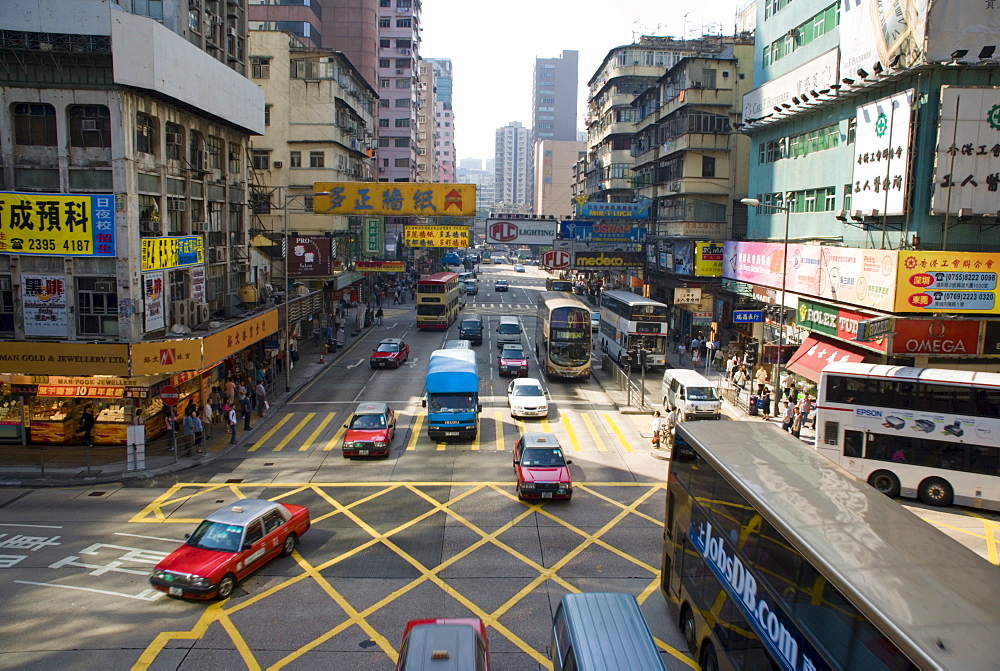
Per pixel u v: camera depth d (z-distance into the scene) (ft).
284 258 124.06
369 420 88.22
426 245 150.30
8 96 80.79
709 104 170.60
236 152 120.06
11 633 44.80
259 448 88.99
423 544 59.88
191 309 98.68
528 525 64.34
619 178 273.33
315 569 54.90
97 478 75.72
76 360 81.71
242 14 120.47
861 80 98.37
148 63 81.00
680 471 47.19
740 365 126.93
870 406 72.59
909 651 22.86
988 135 86.53
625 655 33.30
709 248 157.69
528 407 101.86
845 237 107.76
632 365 136.67
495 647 43.96
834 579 27.35
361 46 303.89
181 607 48.57
